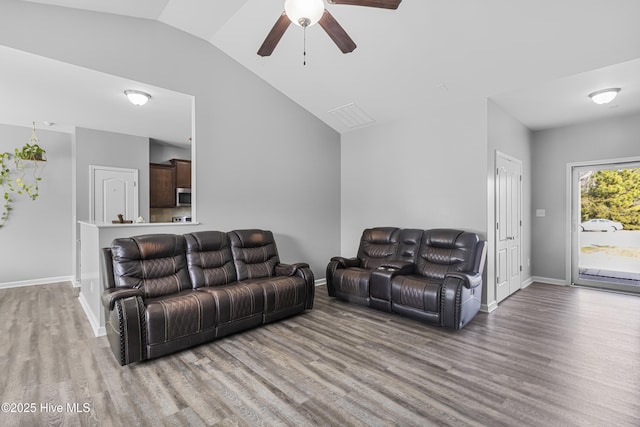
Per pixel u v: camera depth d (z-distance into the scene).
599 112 4.36
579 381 2.18
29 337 2.92
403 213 4.67
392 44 3.39
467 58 3.31
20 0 2.73
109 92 3.67
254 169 4.40
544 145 5.23
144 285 2.89
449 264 3.64
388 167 4.88
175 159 6.24
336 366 2.43
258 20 3.46
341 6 3.09
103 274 2.79
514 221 4.58
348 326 3.28
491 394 2.04
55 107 4.16
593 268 4.85
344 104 4.71
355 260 4.45
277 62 4.11
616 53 2.83
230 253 3.69
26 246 4.96
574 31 2.72
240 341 2.91
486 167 3.76
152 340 2.48
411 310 3.37
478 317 3.53
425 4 2.85
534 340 2.88
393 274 3.61
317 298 4.38
